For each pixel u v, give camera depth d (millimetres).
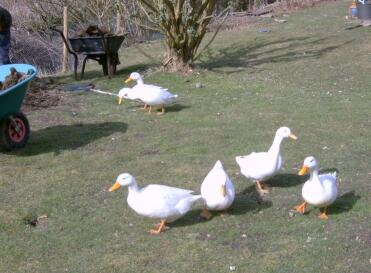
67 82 9797
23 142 6566
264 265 4234
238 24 15914
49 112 8000
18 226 4910
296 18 16266
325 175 4863
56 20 16578
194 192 5379
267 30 14594
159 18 9703
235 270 4195
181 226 4820
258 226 4766
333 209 4980
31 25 16297
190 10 9758
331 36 13094
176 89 9031
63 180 5754
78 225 4906
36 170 6012
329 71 9852
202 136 6824
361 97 8242
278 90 8766
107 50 9781
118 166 6059
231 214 4969
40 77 10180
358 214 4883
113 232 4781
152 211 4598
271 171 5203
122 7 15078
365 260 4250
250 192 5371
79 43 9797
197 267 4254
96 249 4547
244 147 6434
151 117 7672
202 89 8984
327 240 4508
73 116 7820
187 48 9977
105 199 5336
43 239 4715
